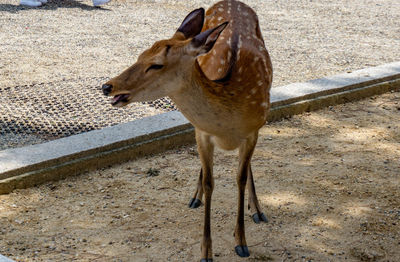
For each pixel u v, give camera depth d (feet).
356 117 29.27
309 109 29.63
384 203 20.94
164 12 51.34
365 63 37.81
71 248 17.71
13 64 34.42
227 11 19.25
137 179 22.25
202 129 15.79
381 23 50.55
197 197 20.52
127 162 23.62
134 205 20.38
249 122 15.97
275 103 28.19
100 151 22.88
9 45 38.58
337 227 19.33
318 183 22.31
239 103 15.43
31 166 21.15
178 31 15.53
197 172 23.03
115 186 21.66
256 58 16.93
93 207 20.16
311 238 18.66
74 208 20.03
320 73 35.27
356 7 57.21
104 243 18.06
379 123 28.60
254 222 19.53
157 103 29.40
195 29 15.64
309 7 56.49
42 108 28.04
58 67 34.32
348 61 38.17
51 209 19.92
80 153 22.31
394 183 22.49
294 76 34.42
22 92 29.94
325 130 27.55
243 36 17.74
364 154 25.09
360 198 21.25
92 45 39.65
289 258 17.56
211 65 17.29
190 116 15.40
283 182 22.31
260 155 24.64
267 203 20.75
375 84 32.32
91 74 33.24
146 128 24.63
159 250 17.78
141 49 39.06
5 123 26.07
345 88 30.96
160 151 24.61
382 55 39.93
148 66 14.10
